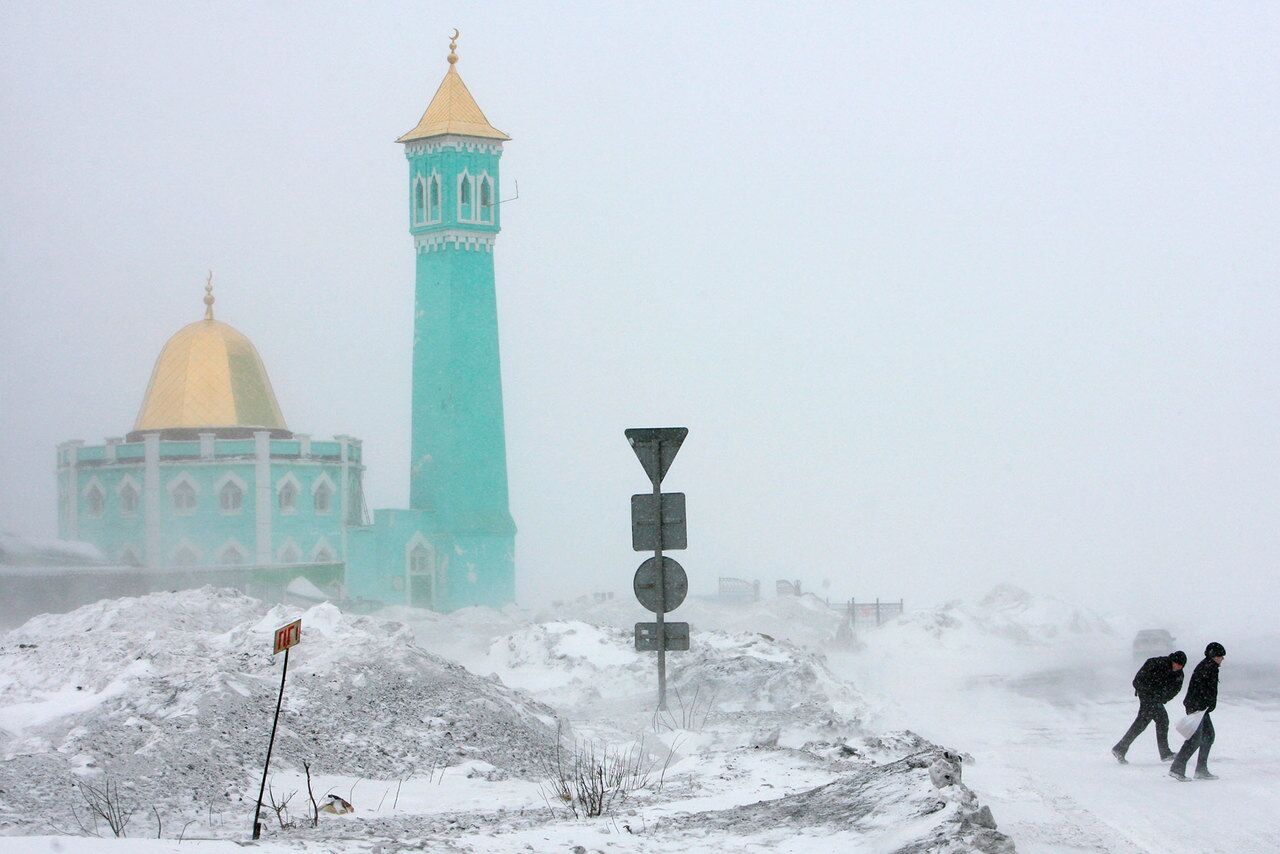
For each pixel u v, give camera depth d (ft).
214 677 63.41
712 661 97.60
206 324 323.16
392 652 73.87
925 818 40.73
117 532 299.58
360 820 48.98
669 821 45.37
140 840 35.76
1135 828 51.37
